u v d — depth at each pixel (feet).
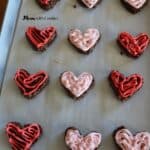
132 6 2.49
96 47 2.42
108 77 2.31
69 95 2.27
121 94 2.21
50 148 2.14
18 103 2.28
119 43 2.40
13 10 2.58
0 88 2.35
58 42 2.47
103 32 2.47
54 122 2.21
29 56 2.43
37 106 2.27
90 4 2.53
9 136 2.16
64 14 2.56
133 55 2.35
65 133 2.15
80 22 2.52
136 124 2.16
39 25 2.53
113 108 2.22
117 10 2.54
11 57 2.44
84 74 2.30
